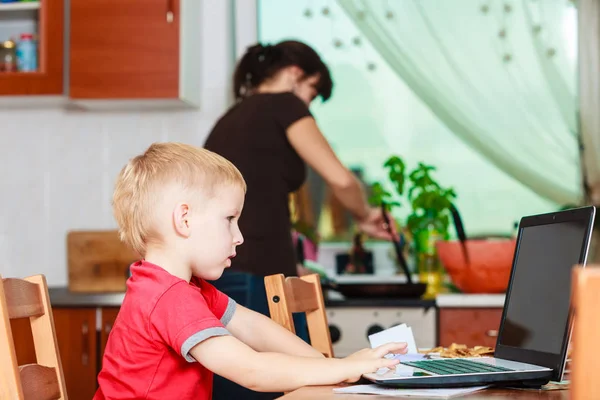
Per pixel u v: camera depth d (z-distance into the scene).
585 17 2.92
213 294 1.33
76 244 2.87
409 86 3.01
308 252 2.98
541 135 2.94
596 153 2.90
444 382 1.01
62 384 1.15
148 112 3.11
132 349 1.13
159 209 1.19
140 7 2.84
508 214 2.95
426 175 2.83
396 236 2.56
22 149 3.16
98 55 2.85
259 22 3.09
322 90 2.29
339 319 2.54
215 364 1.08
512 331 1.27
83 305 2.59
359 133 3.04
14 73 2.87
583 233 1.13
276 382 1.08
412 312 2.50
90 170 3.13
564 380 1.10
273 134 2.05
